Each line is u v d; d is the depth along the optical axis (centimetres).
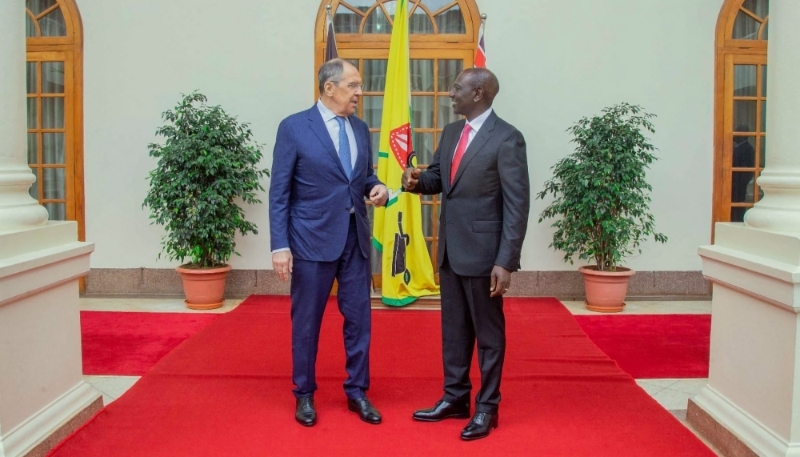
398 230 506
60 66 546
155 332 437
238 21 541
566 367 357
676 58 540
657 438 262
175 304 523
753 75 546
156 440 258
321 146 276
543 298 544
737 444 248
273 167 279
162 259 554
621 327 457
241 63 543
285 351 385
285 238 274
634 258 552
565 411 291
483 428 261
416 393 316
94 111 545
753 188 552
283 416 284
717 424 264
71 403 273
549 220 547
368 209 558
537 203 547
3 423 230
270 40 542
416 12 549
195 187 487
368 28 549
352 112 283
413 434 265
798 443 223
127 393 311
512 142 258
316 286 279
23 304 242
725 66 540
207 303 505
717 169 545
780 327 230
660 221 549
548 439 260
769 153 267
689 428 286
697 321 473
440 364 364
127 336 427
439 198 560
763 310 240
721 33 538
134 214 551
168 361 363
